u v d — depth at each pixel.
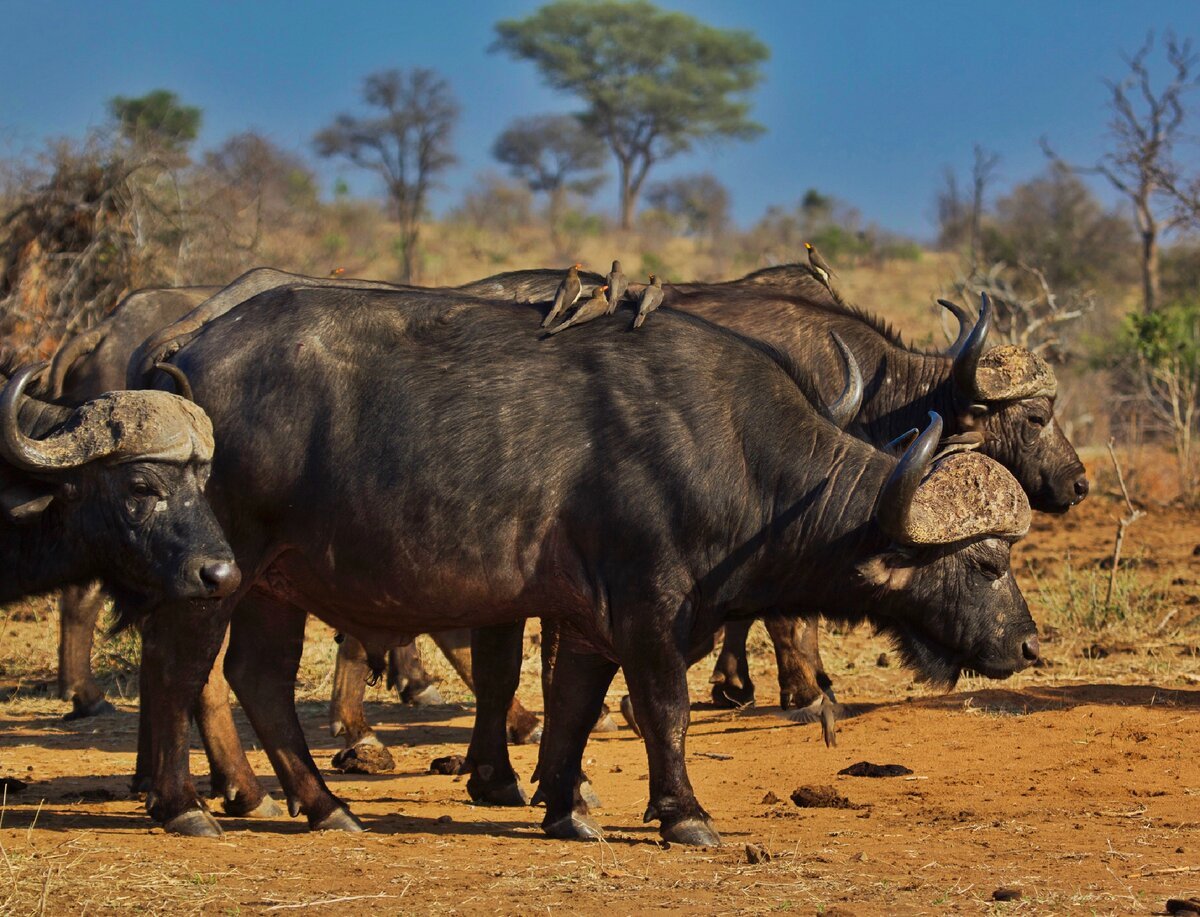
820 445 25.89
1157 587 54.41
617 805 29.30
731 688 41.09
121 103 137.75
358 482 24.94
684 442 24.75
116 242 64.19
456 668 36.53
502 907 19.86
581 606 25.09
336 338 25.45
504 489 24.75
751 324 36.06
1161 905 19.83
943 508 25.41
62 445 23.77
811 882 21.36
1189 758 31.27
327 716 41.50
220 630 25.58
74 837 24.86
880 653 47.72
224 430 25.34
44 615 56.09
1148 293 156.75
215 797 28.62
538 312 26.31
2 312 61.44
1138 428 92.62
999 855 23.28
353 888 20.95
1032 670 43.03
